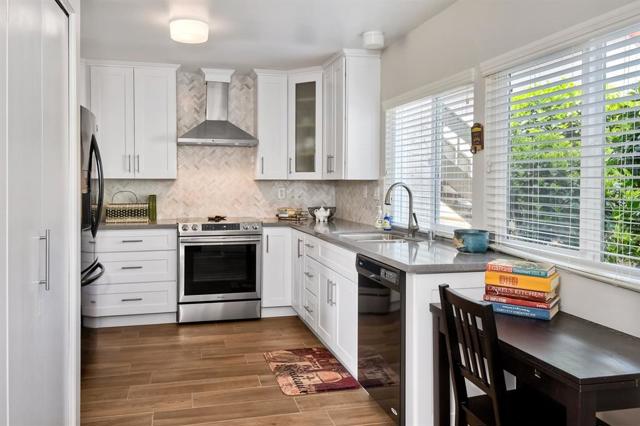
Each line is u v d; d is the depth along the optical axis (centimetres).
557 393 162
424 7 336
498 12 284
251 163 551
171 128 497
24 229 154
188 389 324
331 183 570
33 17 164
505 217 289
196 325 470
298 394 318
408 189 364
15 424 146
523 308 223
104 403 303
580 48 230
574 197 238
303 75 507
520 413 190
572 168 237
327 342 381
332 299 368
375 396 291
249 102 546
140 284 466
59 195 205
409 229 365
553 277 225
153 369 358
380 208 443
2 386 134
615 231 217
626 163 209
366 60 442
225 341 422
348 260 335
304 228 442
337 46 429
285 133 519
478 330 185
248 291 487
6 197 136
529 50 256
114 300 460
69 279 224
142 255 465
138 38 407
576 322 216
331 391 323
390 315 271
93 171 348
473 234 287
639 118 201
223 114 509
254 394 318
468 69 310
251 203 554
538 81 259
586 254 231
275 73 514
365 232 399
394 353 265
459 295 190
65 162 216
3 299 134
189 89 530
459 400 205
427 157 376
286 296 501
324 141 493
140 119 489
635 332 198
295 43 418
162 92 493
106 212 493
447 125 346
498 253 288
